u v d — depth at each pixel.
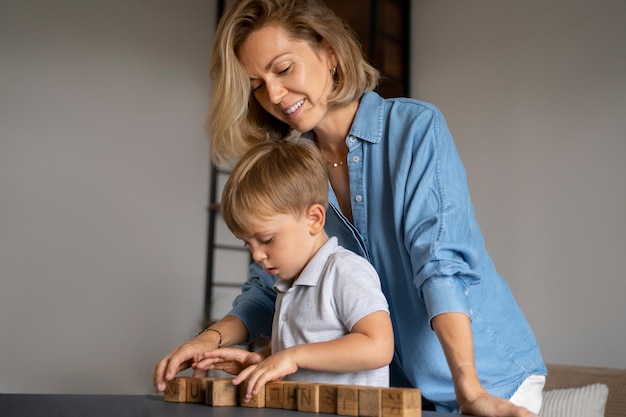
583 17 4.00
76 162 3.92
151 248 4.22
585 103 3.95
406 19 4.50
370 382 1.05
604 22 3.94
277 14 1.18
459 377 0.91
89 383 3.89
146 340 4.16
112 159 4.07
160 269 4.26
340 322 1.08
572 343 3.85
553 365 2.77
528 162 4.09
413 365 1.17
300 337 1.11
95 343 3.93
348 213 1.30
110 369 3.98
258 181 1.11
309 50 1.20
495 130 4.22
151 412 0.85
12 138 3.70
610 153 3.85
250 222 1.11
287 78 1.20
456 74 4.39
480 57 4.32
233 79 1.24
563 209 3.95
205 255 4.53
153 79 4.32
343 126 1.26
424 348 1.15
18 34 3.77
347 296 1.05
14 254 3.66
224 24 1.24
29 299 3.69
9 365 3.60
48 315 3.76
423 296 1.02
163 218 4.30
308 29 1.19
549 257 3.96
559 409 2.37
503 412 0.83
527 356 1.20
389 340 1.00
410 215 1.07
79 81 3.97
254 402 0.94
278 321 1.15
